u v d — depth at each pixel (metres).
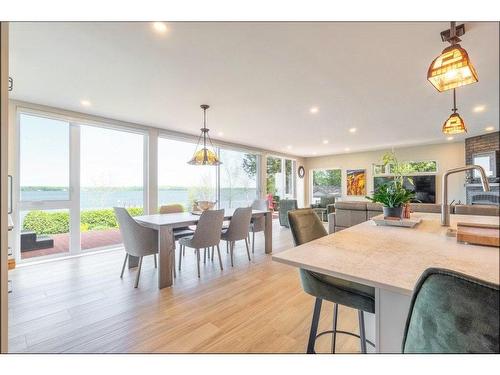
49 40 1.87
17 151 3.14
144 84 2.67
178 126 4.43
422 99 3.15
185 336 1.67
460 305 0.50
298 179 8.61
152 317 1.91
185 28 1.75
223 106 3.38
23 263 3.18
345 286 1.11
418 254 0.94
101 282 2.58
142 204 4.36
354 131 4.91
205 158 3.30
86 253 3.70
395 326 0.71
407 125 4.44
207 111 3.59
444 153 6.41
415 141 6.09
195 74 2.45
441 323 0.53
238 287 2.49
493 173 5.20
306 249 1.03
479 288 0.48
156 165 4.50
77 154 3.66
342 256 0.93
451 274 0.51
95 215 3.85
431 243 1.12
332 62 2.23
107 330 1.74
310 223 1.56
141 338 1.65
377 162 7.43
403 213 1.74
